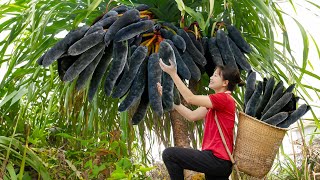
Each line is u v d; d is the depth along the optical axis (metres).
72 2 3.62
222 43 3.15
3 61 3.77
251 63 4.03
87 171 3.15
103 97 4.14
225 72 2.95
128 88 2.83
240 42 3.25
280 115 2.77
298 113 2.82
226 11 3.73
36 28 3.27
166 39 3.07
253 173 2.78
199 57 3.09
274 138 2.74
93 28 2.72
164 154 2.80
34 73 3.52
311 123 4.96
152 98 2.76
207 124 2.90
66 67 2.70
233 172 4.06
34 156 3.03
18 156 3.07
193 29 3.45
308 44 3.60
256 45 3.80
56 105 4.41
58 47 2.60
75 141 3.83
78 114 4.08
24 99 4.14
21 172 2.80
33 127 4.05
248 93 2.96
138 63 2.84
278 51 3.86
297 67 3.68
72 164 3.16
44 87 3.93
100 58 2.74
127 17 2.77
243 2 3.58
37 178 3.28
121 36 2.70
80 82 2.70
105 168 3.10
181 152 2.75
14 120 3.60
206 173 2.80
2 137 2.97
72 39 2.64
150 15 3.47
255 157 2.76
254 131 2.75
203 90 4.08
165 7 3.46
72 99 3.78
